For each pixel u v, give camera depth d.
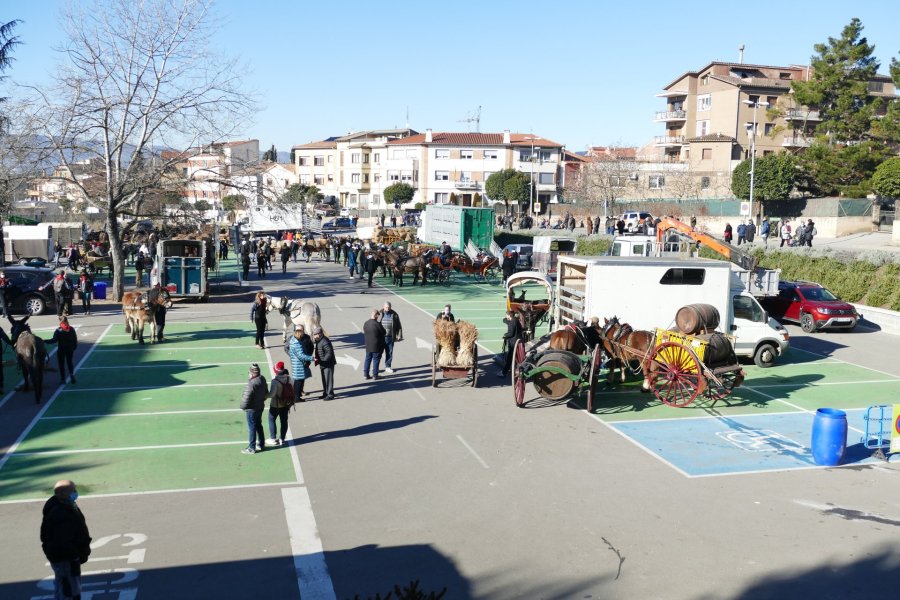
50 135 29.12
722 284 19.41
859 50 55.28
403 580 8.84
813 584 8.89
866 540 10.08
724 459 13.23
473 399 16.94
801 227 39.88
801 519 10.74
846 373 20.30
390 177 101.19
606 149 89.62
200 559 9.25
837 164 54.44
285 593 8.51
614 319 17.97
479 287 38.50
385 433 14.38
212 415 15.38
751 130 43.81
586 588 8.71
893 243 41.03
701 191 72.31
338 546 9.68
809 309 26.83
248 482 11.78
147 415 15.31
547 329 26.83
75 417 15.10
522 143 98.25
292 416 15.48
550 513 10.80
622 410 16.27
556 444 13.90
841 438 12.91
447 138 99.31
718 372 16.28
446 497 11.32
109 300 31.95
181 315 28.59
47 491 11.28
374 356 18.55
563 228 64.00
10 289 27.67
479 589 8.66
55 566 7.66
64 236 60.53
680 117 85.06
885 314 27.20
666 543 9.91
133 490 11.37
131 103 29.92
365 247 47.62
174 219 33.12
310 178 115.69
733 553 9.65
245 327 25.95
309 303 20.66
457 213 48.44
